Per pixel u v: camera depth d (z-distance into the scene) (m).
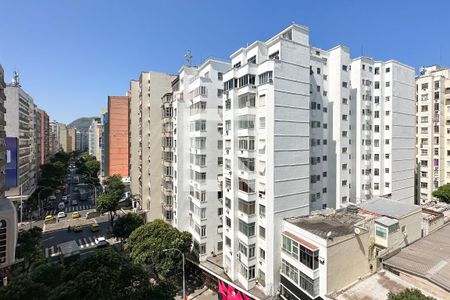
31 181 75.81
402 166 49.47
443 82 60.88
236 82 31.39
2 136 40.06
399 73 48.47
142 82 55.28
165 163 45.16
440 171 60.25
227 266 32.25
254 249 29.33
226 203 32.47
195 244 37.09
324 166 37.38
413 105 51.78
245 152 29.19
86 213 69.31
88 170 109.69
